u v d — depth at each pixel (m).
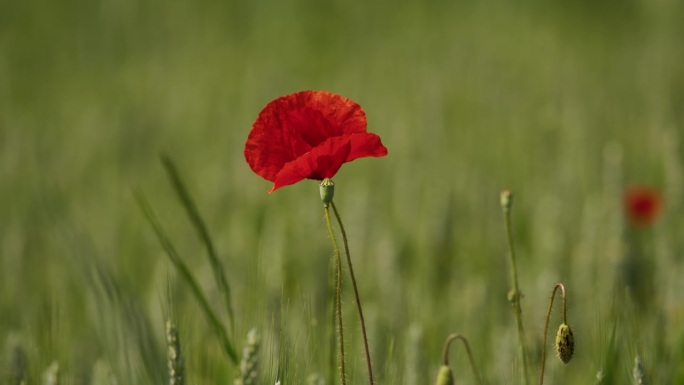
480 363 5.43
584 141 10.88
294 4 23.56
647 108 13.66
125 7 22.66
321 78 17.25
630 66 17.73
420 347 4.79
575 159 10.33
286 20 22.72
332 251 7.42
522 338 3.77
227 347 4.02
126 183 11.32
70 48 20.91
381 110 13.59
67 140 13.36
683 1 23.30
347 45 20.61
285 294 6.09
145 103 15.46
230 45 20.77
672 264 6.67
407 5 23.80
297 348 4.32
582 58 18.27
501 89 14.86
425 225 8.23
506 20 22.33
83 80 18.38
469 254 8.23
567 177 9.20
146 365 4.50
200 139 13.27
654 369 4.77
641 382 3.91
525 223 8.89
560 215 7.95
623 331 4.57
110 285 5.23
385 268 6.61
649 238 8.03
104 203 10.24
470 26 21.70
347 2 23.77
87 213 9.68
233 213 8.94
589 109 13.24
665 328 5.59
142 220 9.45
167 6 23.19
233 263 6.84
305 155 3.18
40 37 21.62
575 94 14.14
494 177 10.46
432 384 5.04
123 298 4.80
